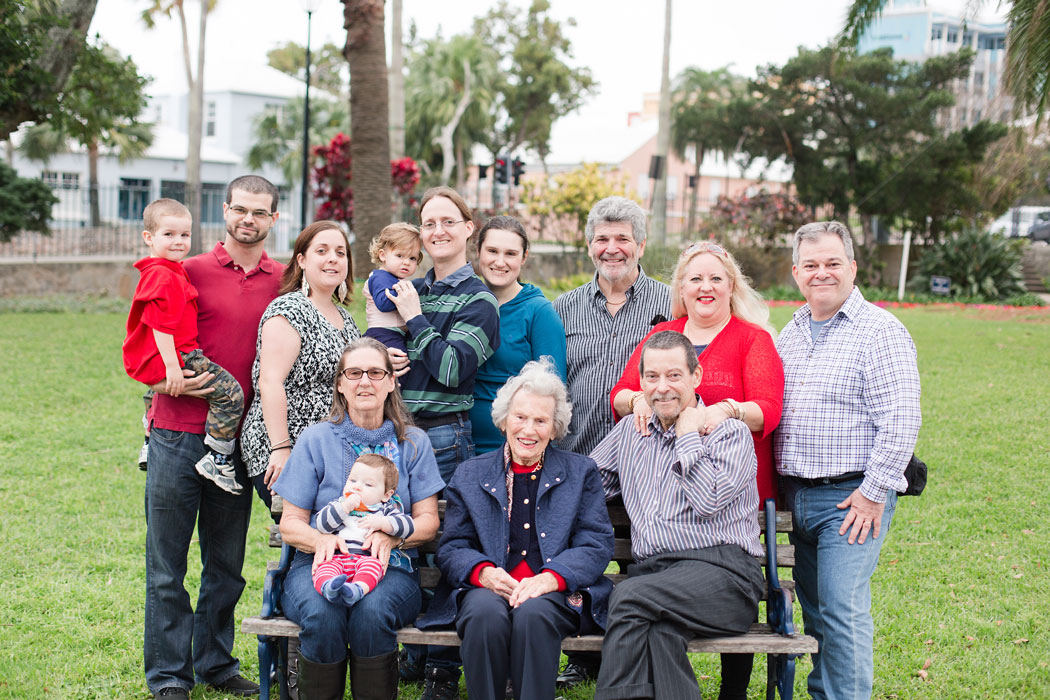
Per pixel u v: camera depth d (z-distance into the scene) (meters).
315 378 3.78
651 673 3.38
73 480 6.93
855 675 3.50
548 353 4.10
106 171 34.88
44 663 4.24
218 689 4.10
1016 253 24.22
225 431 3.76
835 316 3.75
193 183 26.61
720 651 3.45
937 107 25.00
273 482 3.69
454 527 3.72
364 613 3.40
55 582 5.18
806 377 3.73
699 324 3.93
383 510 3.55
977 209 26.09
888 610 4.97
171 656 3.85
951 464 7.41
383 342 3.89
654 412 3.74
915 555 5.73
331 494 3.62
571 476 3.75
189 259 3.88
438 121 40.09
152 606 3.84
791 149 27.36
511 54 47.16
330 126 36.66
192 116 26.56
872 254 26.61
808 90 26.17
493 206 23.95
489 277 4.11
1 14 12.67
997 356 12.30
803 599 3.96
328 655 3.41
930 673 4.29
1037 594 5.15
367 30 14.05
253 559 5.74
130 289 19.14
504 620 3.42
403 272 3.86
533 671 3.35
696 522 3.62
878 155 26.12
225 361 3.86
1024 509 6.43
